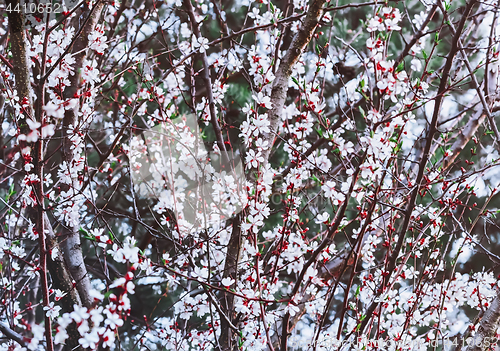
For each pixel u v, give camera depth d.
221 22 3.15
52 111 1.85
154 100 2.52
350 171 2.02
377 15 1.97
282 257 2.49
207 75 2.67
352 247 2.12
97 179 4.95
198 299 2.50
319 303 2.37
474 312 4.05
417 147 3.10
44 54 2.18
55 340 1.67
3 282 3.04
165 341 2.79
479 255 4.37
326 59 2.78
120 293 1.70
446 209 2.67
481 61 2.18
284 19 2.70
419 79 2.00
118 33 4.43
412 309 2.49
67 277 3.03
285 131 2.71
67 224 2.88
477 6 3.19
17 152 3.86
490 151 2.78
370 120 1.98
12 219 3.44
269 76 2.59
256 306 2.22
